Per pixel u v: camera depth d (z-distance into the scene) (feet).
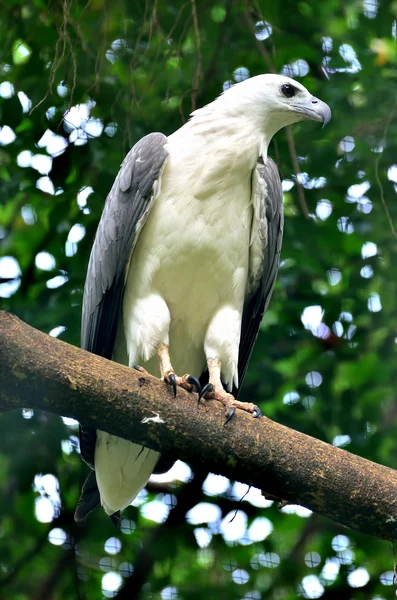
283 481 23.24
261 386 39.55
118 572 40.47
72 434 39.24
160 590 39.78
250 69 41.60
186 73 40.63
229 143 28.94
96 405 22.74
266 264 30.73
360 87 41.86
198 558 42.32
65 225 39.37
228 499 40.73
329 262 41.91
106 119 39.42
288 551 43.73
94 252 31.07
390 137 39.99
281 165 40.73
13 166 40.09
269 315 41.27
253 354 39.55
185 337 30.71
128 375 23.15
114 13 39.86
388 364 42.04
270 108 30.09
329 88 40.42
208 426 23.27
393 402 43.86
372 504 22.80
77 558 40.27
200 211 28.60
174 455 23.81
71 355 22.70
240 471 23.50
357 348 41.65
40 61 38.83
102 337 30.94
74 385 22.47
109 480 31.19
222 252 28.91
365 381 42.24
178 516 40.55
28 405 22.79
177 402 23.31
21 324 22.54
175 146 29.40
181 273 28.96
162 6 39.34
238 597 40.22
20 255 42.86
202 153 28.94
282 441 23.25
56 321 38.37
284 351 40.34
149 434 23.30
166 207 28.76
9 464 38.68
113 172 39.11
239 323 30.14
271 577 41.39
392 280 41.27
